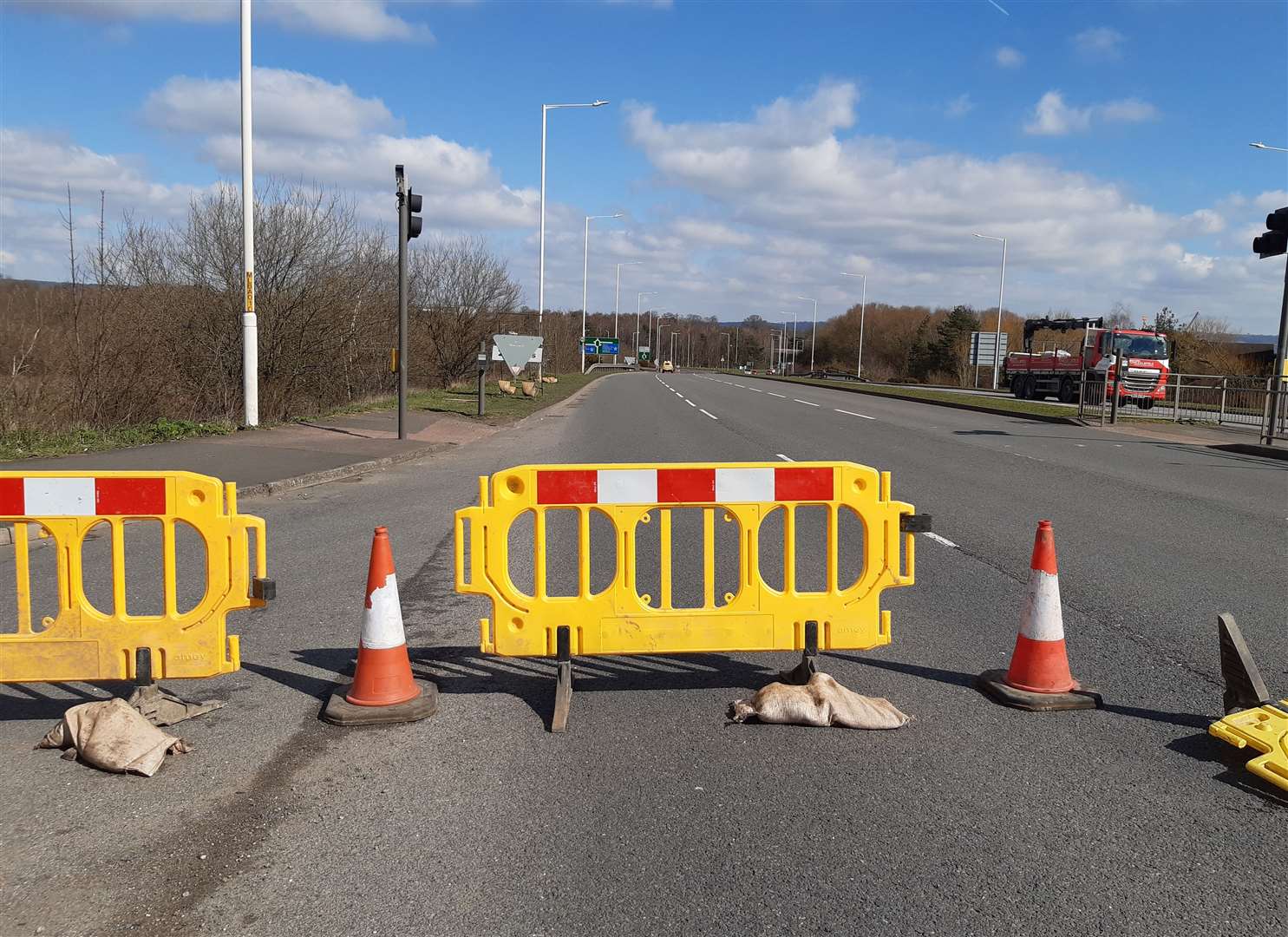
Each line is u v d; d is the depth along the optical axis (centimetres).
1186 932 298
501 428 2270
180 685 516
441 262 3928
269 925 300
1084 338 3102
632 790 395
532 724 468
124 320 1673
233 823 365
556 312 8688
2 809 376
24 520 465
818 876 330
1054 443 1955
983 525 995
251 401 1748
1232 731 425
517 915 306
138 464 1262
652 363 15150
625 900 315
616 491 500
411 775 408
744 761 424
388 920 303
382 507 1092
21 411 1491
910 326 10944
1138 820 369
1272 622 632
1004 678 512
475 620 644
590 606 502
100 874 329
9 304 1598
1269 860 340
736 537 934
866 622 518
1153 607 668
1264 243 1842
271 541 895
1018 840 355
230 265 2070
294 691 507
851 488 511
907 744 443
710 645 512
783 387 5747
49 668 472
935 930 300
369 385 2873
